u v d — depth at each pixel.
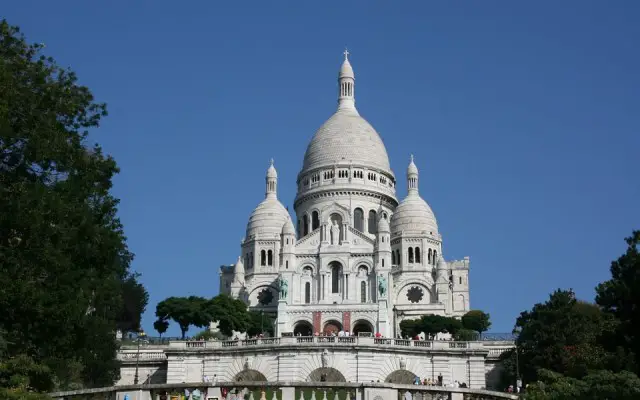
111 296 81.44
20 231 63.53
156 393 66.19
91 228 68.50
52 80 70.19
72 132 70.62
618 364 89.50
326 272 187.00
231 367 104.56
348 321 167.25
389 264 184.50
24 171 66.19
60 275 66.31
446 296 192.25
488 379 109.31
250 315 160.75
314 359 101.62
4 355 63.97
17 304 62.53
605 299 95.94
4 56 68.38
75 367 85.38
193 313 145.25
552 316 105.12
